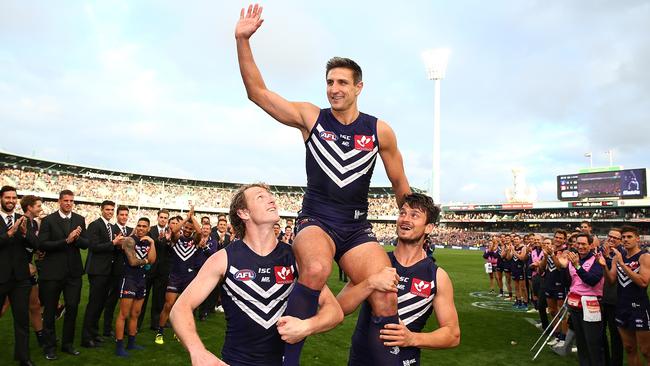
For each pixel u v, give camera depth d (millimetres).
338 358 7289
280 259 2859
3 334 7590
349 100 3080
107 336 7930
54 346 6520
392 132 3289
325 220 2992
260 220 2803
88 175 54781
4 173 46594
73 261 6793
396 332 2920
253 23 3072
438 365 7176
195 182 63531
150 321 9562
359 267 3002
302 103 3184
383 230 69312
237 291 2754
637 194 55406
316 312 2664
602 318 6777
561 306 8531
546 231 66938
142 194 58312
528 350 8172
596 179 58844
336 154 3051
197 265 7980
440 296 3549
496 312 12320
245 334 2779
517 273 13445
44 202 49188
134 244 6996
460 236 68625
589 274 6551
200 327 8977
